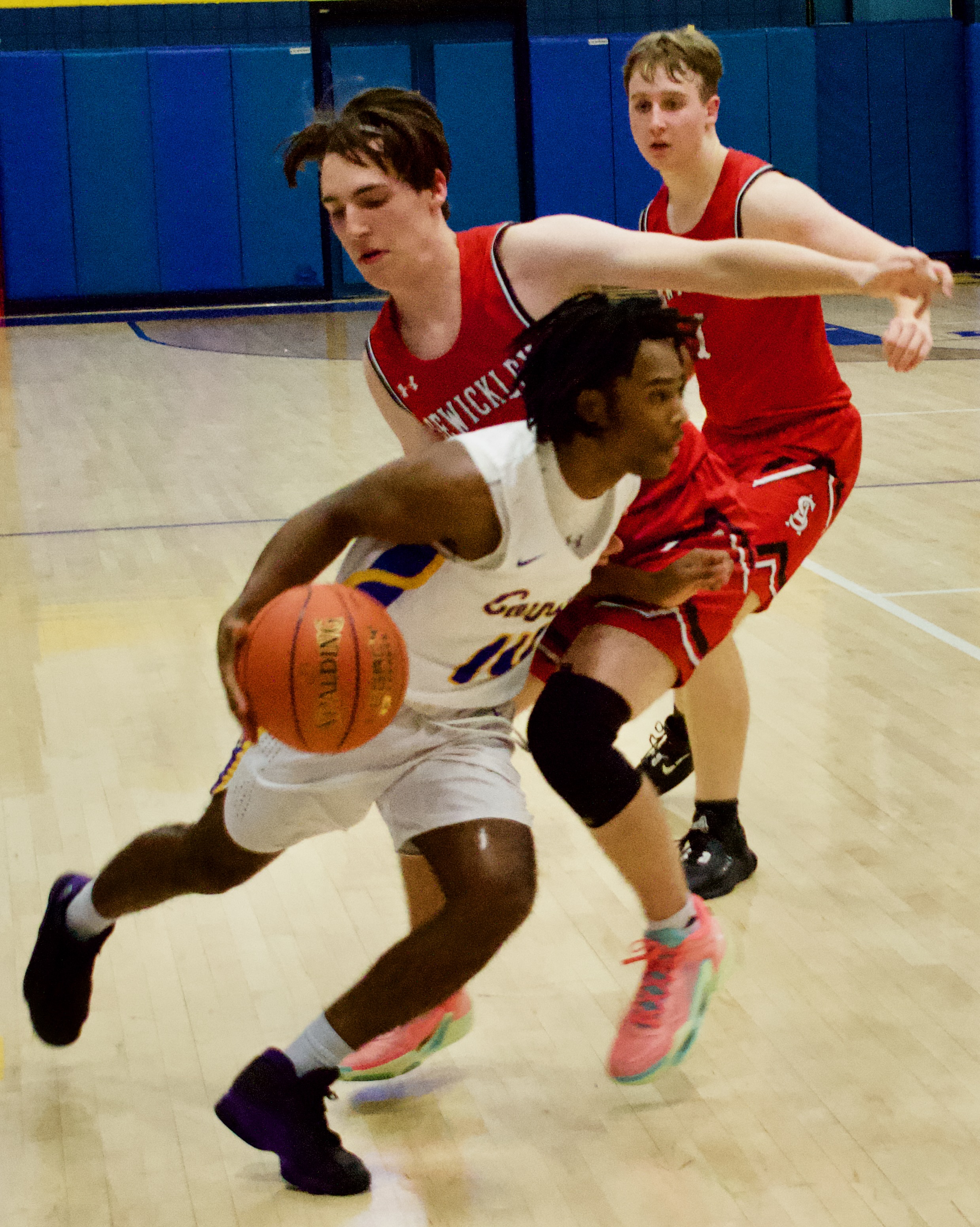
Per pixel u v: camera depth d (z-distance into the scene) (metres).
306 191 17.73
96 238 17.53
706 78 3.38
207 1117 2.72
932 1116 2.65
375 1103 2.76
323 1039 2.40
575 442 2.29
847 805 4.02
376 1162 2.58
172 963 3.26
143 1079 2.84
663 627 2.81
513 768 2.53
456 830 2.40
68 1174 2.55
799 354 3.41
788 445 3.44
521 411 2.80
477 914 2.33
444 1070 2.87
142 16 17.42
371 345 2.91
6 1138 2.66
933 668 5.07
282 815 2.46
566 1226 2.38
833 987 3.11
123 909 2.71
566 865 3.69
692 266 2.56
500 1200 2.46
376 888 3.60
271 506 7.77
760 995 3.09
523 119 18.09
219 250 17.75
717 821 3.58
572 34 18.05
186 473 8.66
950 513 7.25
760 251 2.52
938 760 4.29
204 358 13.54
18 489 8.34
